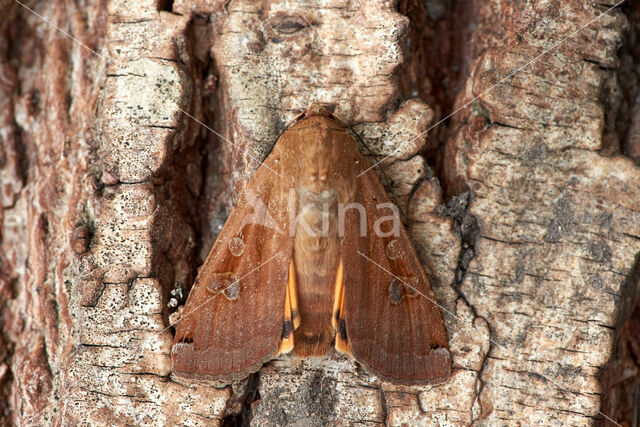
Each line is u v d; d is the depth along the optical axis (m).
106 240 0.16
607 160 0.16
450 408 0.16
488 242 0.16
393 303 0.16
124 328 0.16
